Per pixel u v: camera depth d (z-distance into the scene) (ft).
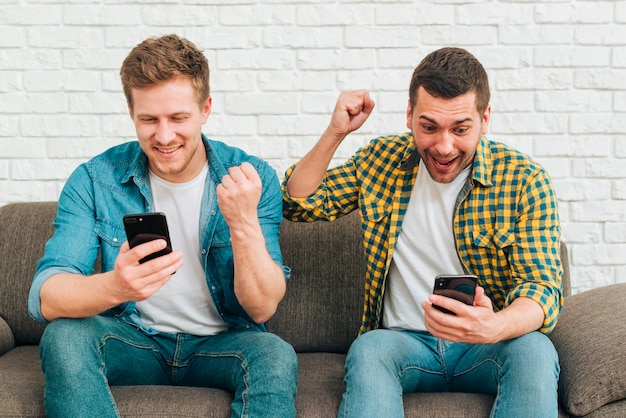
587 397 5.34
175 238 6.09
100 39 8.18
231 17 8.20
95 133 8.26
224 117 8.27
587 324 5.94
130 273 5.08
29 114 8.22
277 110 8.26
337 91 8.25
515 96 8.21
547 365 5.19
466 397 5.51
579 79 8.18
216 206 6.07
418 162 6.17
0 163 8.25
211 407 5.36
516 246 5.79
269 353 5.48
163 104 5.50
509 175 5.94
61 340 5.20
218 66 8.22
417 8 8.16
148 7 8.18
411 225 6.12
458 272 6.05
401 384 5.64
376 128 8.27
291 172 6.53
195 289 6.08
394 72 8.22
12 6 8.14
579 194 8.25
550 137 8.23
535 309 5.41
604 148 8.23
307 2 8.18
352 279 7.04
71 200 6.02
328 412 5.43
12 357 6.61
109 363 5.59
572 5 8.13
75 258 5.77
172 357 6.01
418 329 6.03
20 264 7.12
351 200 6.47
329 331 7.00
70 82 8.21
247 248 5.46
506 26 8.17
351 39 8.20
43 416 5.39
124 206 6.06
